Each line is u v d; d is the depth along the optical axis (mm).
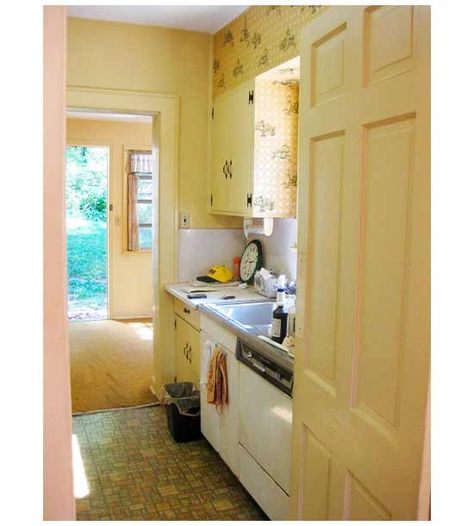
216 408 2928
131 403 3971
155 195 4012
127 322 6492
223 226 4055
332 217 1521
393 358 1229
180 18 3555
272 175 3182
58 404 889
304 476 1746
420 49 1102
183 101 3859
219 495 2777
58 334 883
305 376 1710
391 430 1238
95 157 7484
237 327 2621
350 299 1417
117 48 3672
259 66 3105
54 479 897
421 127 1100
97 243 7617
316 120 1598
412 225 1140
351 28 1385
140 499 2725
